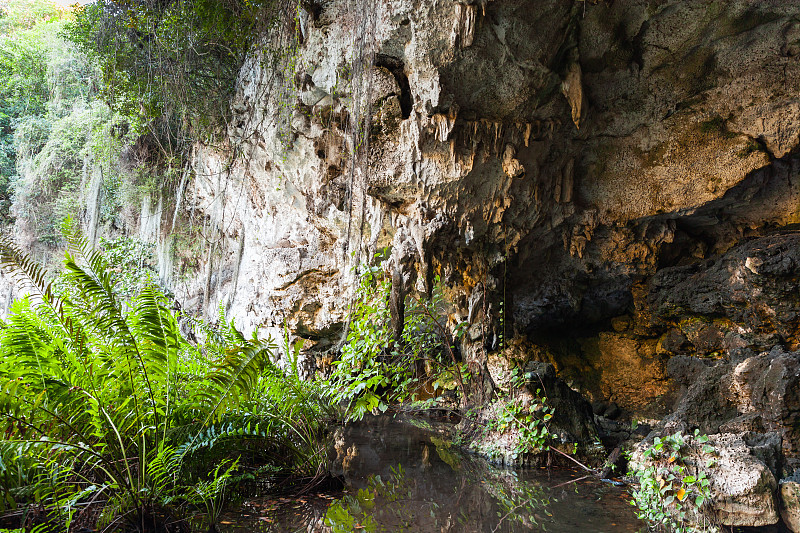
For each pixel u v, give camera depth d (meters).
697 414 7.25
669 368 10.37
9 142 20.67
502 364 10.67
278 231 14.03
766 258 8.78
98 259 4.70
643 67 8.30
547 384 8.30
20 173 19.36
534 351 12.65
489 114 8.20
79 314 4.74
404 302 10.02
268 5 10.75
